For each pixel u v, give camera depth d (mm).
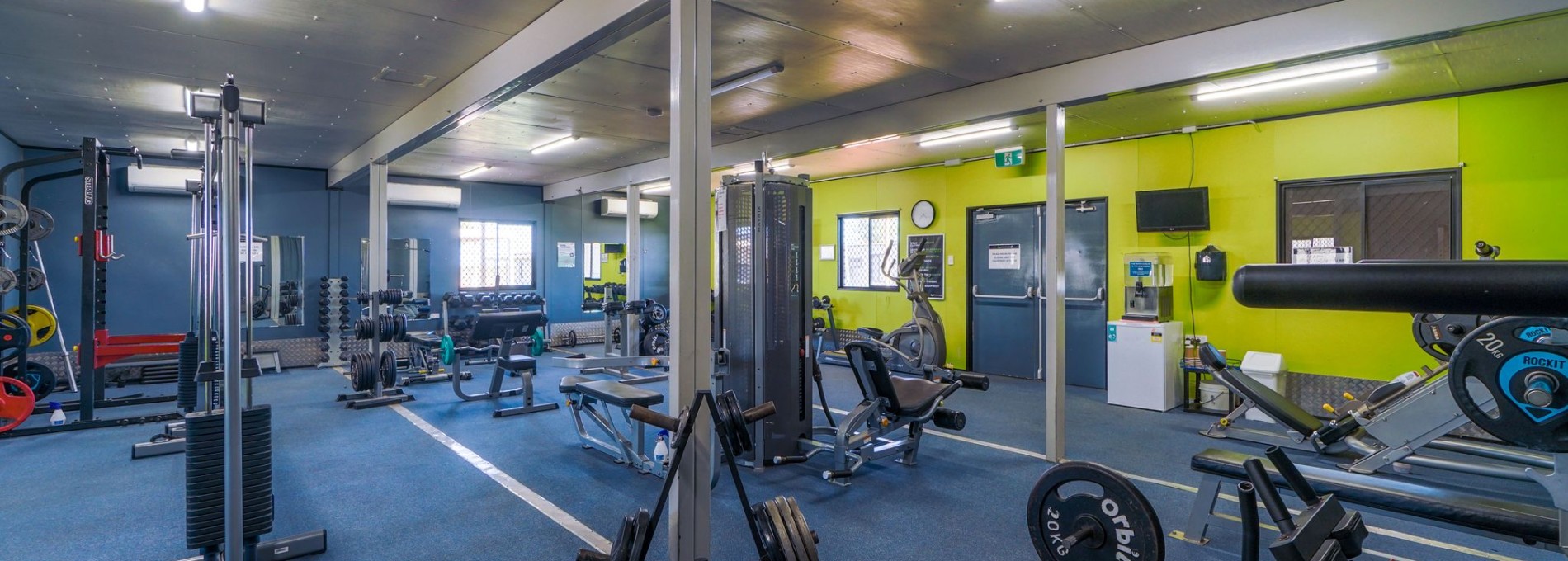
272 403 6160
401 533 3195
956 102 4891
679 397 2510
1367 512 3428
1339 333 5285
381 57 4234
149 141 6812
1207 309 5969
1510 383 1551
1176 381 5953
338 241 8805
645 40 3908
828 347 9297
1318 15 3303
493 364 8492
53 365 7102
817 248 9539
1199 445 4715
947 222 7988
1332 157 5281
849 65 4367
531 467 4219
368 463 4301
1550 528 2324
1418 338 4102
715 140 6902
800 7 3441
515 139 6840
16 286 5402
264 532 2689
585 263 10961
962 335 7863
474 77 4379
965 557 2980
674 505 2537
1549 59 3965
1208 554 2992
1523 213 4508
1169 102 5062
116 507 3533
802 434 4508
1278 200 5555
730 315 4391
